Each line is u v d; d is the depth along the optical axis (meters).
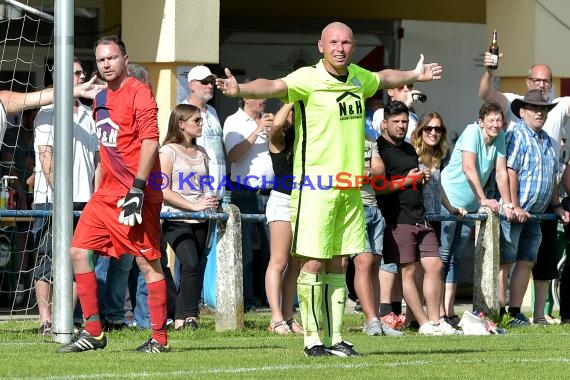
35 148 35.31
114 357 26.30
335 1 56.72
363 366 25.27
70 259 29.95
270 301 35.12
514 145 40.41
